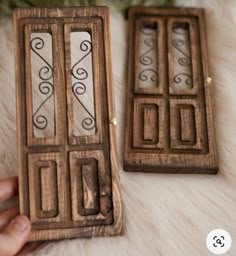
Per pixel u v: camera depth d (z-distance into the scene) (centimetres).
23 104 22
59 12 22
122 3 26
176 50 26
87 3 26
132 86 25
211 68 25
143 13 26
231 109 24
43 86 24
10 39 25
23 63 22
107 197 21
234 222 22
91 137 22
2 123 24
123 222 22
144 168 23
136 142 24
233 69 25
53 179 21
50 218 21
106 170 21
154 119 24
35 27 22
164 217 22
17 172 23
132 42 26
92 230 21
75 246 21
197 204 22
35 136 22
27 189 21
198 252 21
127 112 24
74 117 23
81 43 23
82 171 21
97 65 22
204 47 26
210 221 22
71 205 21
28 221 20
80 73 23
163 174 23
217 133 24
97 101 22
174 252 21
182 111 24
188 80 25
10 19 26
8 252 20
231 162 23
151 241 21
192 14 26
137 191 23
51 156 21
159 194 22
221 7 26
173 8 27
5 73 25
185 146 23
